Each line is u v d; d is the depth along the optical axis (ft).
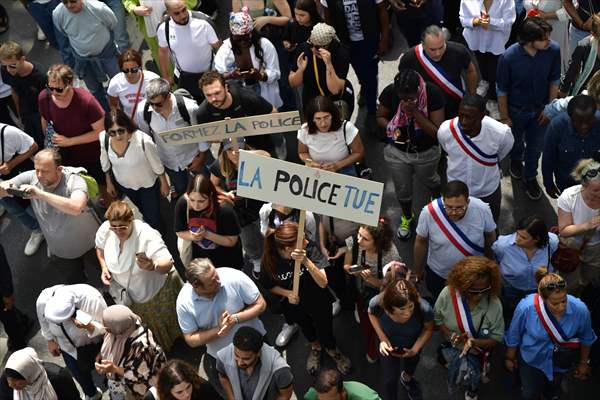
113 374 21.98
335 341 24.30
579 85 26.48
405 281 20.54
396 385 22.43
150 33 32.73
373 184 19.76
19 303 28.04
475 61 32.89
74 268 26.61
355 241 22.41
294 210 23.04
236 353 19.42
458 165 24.22
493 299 21.15
